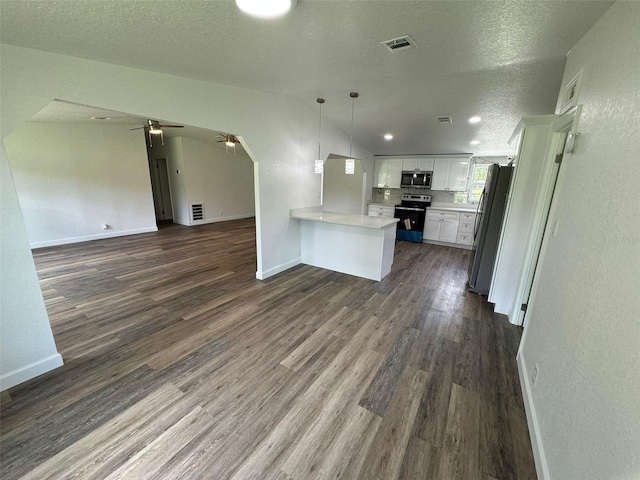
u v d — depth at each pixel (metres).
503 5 1.51
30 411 1.67
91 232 5.93
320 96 3.50
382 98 3.40
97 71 1.98
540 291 1.91
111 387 1.88
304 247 4.51
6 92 1.61
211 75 2.55
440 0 1.48
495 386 1.96
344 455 1.46
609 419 0.90
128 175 6.37
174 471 1.36
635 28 1.11
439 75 2.63
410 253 5.42
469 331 2.66
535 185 2.71
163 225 7.79
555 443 1.27
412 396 1.86
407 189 6.86
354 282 3.82
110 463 1.39
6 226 1.74
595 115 1.44
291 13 1.57
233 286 3.61
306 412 1.72
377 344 2.43
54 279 3.77
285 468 1.39
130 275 3.95
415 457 1.45
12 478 1.31
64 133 5.35
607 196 1.16
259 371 2.07
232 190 8.88
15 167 4.88
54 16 1.38
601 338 1.03
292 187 4.07
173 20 1.57
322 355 2.27
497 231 3.34
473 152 5.60
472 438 1.56
